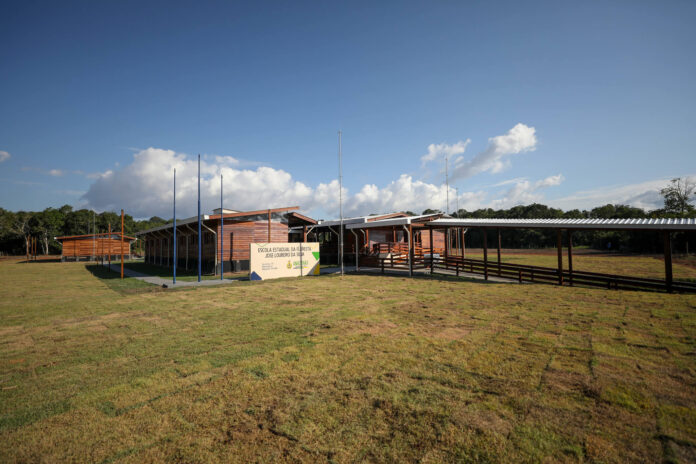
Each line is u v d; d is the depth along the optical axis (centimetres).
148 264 3491
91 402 428
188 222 2128
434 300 1112
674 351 575
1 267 3250
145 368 540
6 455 321
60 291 1475
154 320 885
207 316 923
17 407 416
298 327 782
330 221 2823
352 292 1321
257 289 1454
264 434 348
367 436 340
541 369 505
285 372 511
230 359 573
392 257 2100
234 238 2200
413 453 311
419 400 414
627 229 1270
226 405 413
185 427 366
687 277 1780
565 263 2769
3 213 7050
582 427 349
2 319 917
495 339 660
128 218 8112
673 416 367
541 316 854
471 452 310
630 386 442
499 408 390
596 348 595
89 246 4356
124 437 349
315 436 342
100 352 624
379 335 702
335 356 577
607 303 1018
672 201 4722
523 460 297
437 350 598
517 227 1570
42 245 6906
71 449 330
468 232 6269
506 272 1689
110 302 1173
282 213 2427
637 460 295
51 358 595
